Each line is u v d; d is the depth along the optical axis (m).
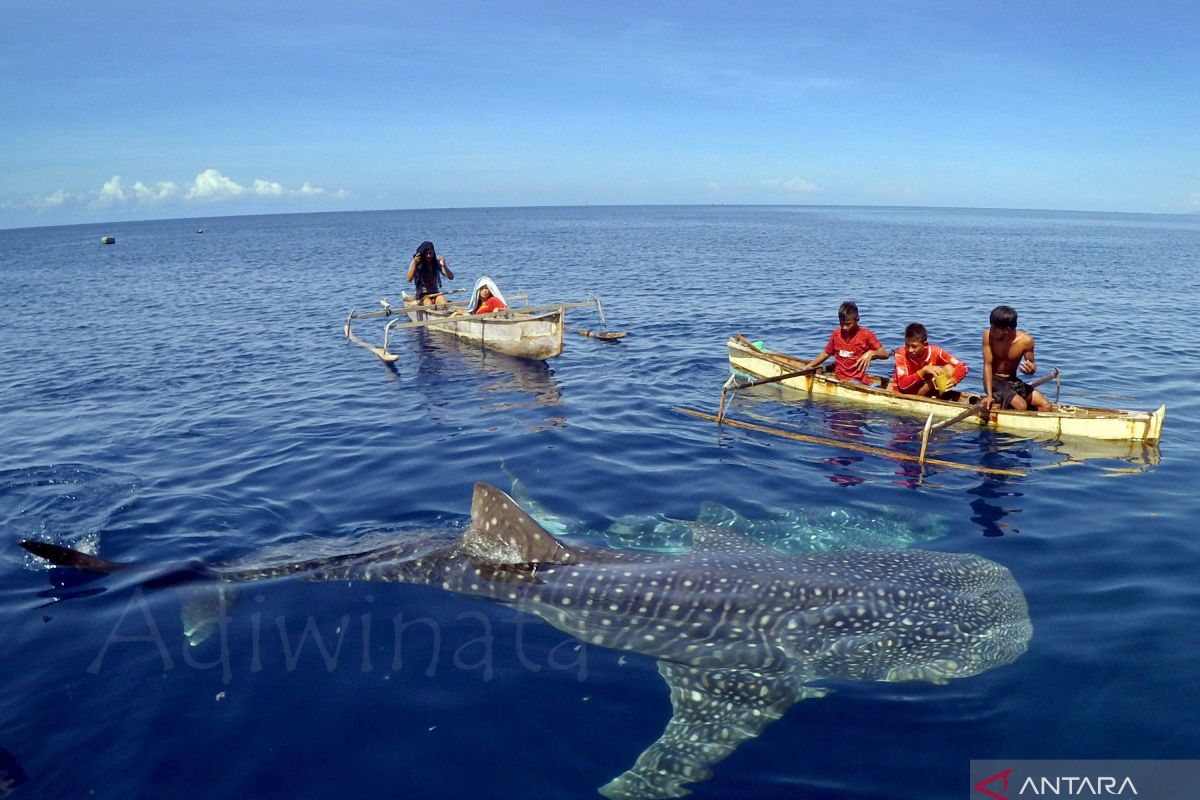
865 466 8.92
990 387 10.41
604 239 75.88
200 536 7.04
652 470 8.75
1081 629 5.29
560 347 15.26
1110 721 4.33
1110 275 34.91
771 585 5.32
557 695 4.70
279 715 4.53
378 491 8.16
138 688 4.77
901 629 5.00
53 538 7.01
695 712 4.53
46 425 11.27
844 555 5.85
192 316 24.22
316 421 11.09
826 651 4.88
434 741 4.32
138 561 6.46
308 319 22.86
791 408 11.61
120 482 8.58
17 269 53.56
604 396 12.37
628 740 4.32
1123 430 9.62
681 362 15.08
